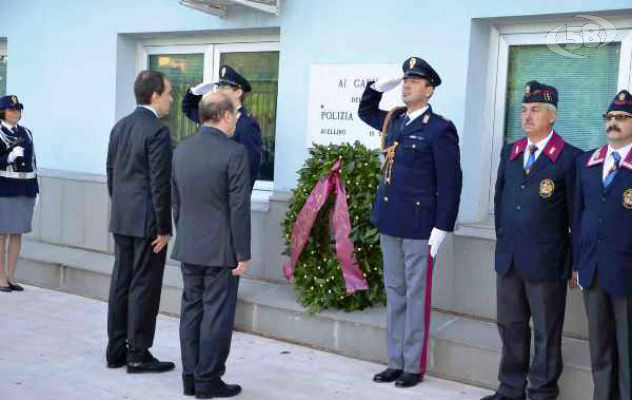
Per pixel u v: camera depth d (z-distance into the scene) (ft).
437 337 14.74
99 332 17.33
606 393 12.55
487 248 15.66
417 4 17.17
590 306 12.50
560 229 12.94
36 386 13.85
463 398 13.75
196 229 13.21
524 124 13.03
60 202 23.08
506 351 13.37
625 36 15.51
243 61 21.08
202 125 13.51
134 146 14.30
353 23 18.15
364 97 15.67
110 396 13.48
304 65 18.97
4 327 17.44
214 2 19.57
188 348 13.57
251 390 13.94
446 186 13.91
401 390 14.10
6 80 25.52
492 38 16.97
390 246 14.51
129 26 22.27
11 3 24.93
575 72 16.19
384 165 14.70
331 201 16.61
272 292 17.92
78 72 23.49
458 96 16.71
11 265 20.95
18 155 20.21
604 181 12.34
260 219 18.98
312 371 15.02
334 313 16.35
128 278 14.82
